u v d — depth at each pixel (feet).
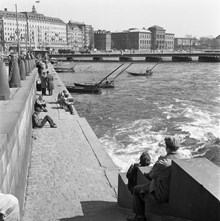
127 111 109.70
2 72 32.91
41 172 37.19
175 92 163.94
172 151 17.34
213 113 101.65
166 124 85.71
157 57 509.35
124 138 70.59
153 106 119.85
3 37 489.67
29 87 48.08
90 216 26.25
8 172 20.04
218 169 14.56
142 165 23.62
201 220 13.16
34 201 29.53
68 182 34.22
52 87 104.22
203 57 499.92
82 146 48.03
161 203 17.24
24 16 535.19
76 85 183.11
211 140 68.23
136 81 231.09
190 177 13.91
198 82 215.10
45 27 579.48
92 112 110.01
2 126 21.16
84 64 501.56
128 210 25.21
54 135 54.65
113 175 36.27
